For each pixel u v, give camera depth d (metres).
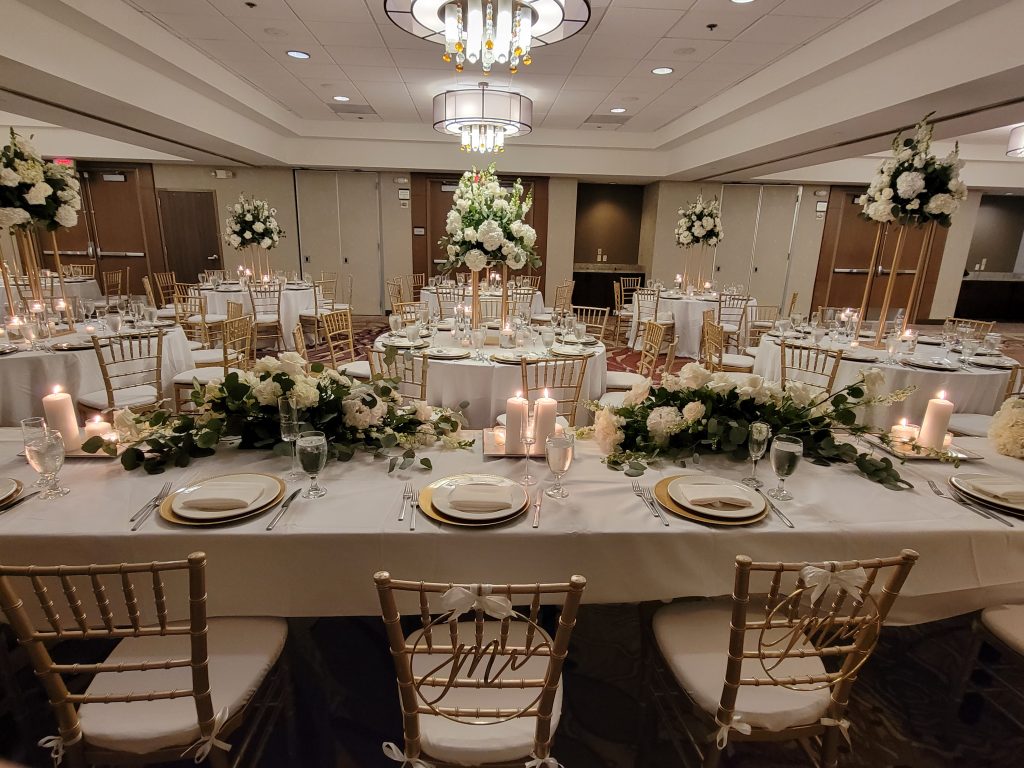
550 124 8.65
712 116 7.08
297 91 7.09
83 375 3.47
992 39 3.77
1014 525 1.58
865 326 5.18
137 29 4.77
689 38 5.00
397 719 1.79
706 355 5.21
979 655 2.13
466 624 1.58
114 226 9.80
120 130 6.50
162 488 1.68
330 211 10.05
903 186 3.68
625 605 2.39
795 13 4.45
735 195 10.29
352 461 1.93
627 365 7.11
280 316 7.11
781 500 1.70
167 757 1.24
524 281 9.07
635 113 7.84
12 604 1.10
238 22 4.84
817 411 2.04
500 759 1.21
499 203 3.87
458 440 2.08
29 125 8.67
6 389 3.25
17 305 4.70
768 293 10.77
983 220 11.76
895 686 1.97
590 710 1.85
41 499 1.59
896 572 1.17
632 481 1.82
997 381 3.52
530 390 3.43
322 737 1.72
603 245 11.77
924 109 4.74
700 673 1.42
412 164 9.38
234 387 1.92
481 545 1.48
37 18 4.19
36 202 3.76
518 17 3.45
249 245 8.23
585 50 5.32
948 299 10.88
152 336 3.56
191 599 1.11
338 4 4.41
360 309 10.56
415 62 5.83
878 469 1.84
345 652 2.07
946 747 1.74
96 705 1.29
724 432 1.94
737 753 1.69
